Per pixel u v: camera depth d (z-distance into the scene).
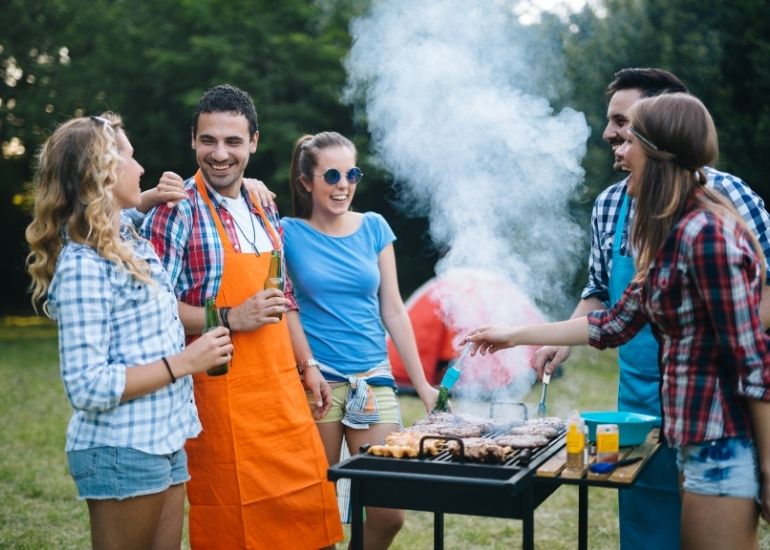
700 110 2.28
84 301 2.31
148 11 18.52
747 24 10.77
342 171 3.26
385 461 2.41
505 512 2.28
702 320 2.23
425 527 4.66
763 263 2.28
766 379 2.15
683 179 2.27
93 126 2.43
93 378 2.29
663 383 2.34
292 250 3.31
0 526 4.57
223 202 2.99
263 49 16.70
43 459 5.95
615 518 4.73
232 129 2.93
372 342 3.34
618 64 10.90
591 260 3.32
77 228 2.37
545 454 2.49
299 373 3.27
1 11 18.47
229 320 2.84
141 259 2.46
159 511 2.49
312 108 17.05
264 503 2.91
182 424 2.54
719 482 2.22
